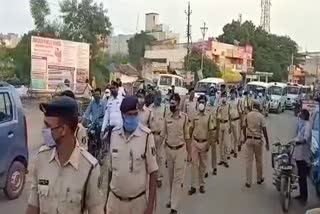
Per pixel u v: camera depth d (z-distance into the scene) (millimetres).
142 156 4980
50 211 3082
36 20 45875
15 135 8719
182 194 9828
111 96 10328
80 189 3072
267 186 11008
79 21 47438
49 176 3090
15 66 39344
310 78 92250
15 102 8867
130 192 4980
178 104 8336
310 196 10289
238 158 14875
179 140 8336
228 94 14922
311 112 11852
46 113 3043
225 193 10117
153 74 64250
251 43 85438
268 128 25438
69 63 31906
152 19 95062
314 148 9453
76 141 3148
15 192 8727
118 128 5102
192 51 65625
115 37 80375
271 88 39500
